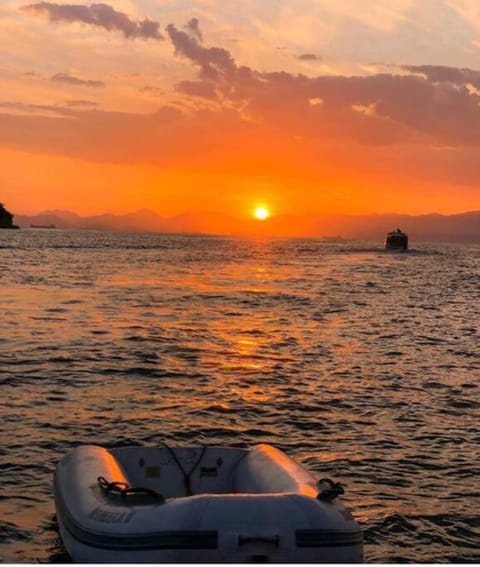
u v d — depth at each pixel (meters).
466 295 49.19
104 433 13.12
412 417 14.90
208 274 63.41
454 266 97.81
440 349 24.56
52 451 11.95
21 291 40.53
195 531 6.70
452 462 11.96
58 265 67.50
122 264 73.38
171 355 21.52
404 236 154.12
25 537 8.60
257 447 8.98
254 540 6.70
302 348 23.78
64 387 16.72
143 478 8.71
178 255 103.50
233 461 8.90
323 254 130.25
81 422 13.77
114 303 36.31
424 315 35.53
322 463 11.76
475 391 17.64
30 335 24.47
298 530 6.79
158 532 6.71
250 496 6.98
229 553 6.66
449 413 15.34
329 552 6.83
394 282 60.62
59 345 22.48
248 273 67.19
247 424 14.08
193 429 13.62
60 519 7.88
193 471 8.82
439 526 9.39
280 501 6.96
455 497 10.41
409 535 9.10
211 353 22.19
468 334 28.81
